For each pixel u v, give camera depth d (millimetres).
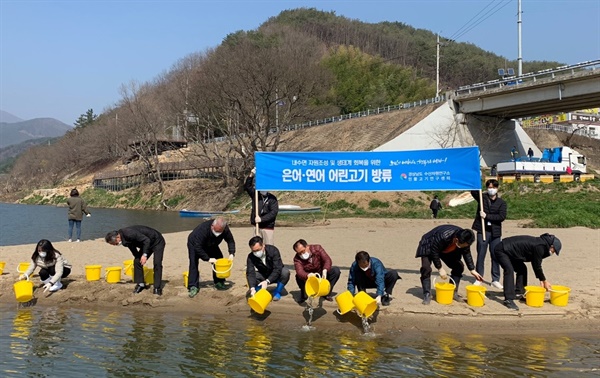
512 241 8609
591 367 6508
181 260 13203
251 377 6188
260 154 10742
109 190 75000
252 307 8328
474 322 8078
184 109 56219
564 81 38281
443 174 10328
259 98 47562
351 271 8664
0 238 24266
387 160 10703
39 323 8406
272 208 10453
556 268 11984
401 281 10594
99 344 7355
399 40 150250
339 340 7535
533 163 38625
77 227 17438
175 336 7715
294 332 7895
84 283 10570
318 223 26281
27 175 114188
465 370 6406
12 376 6199
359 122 55219
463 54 147500
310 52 80688
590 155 63281
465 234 8156
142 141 67062
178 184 60156
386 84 83938
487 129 48312
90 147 91562
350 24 153875
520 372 6340
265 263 8812
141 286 9867
